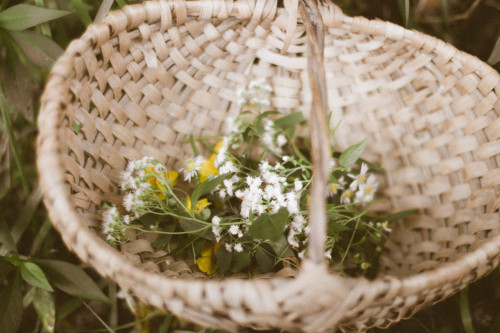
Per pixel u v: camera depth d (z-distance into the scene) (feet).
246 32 2.76
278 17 2.67
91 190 2.60
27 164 3.16
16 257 2.76
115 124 2.70
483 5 3.30
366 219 2.81
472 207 2.70
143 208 2.62
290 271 2.53
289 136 2.78
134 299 3.10
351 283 2.19
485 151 2.67
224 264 2.59
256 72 2.85
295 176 2.80
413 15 3.31
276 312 2.15
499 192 2.61
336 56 2.80
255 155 2.92
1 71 2.99
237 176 2.77
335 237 2.64
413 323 3.07
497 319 2.91
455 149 2.76
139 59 2.69
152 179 2.72
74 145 2.53
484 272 2.34
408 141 2.86
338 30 2.71
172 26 2.68
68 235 2.25
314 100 2.27
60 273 2.77
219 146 2.82
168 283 2.19
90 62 2.52
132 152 2.75
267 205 2.57
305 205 2.67
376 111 2.88
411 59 2.78
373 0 3.31
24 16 2.72
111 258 2.22
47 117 2.33
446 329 3.06
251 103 2.82
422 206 2.84
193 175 2.72
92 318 3.11
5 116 2.86
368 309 2.24
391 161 2.91
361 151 2.58
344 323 2.30
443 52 2.69
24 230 3.07
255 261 2.71
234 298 2.15
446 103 2.77
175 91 2.81
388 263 2.84
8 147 3.07
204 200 2.69
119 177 2.72
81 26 3.15
